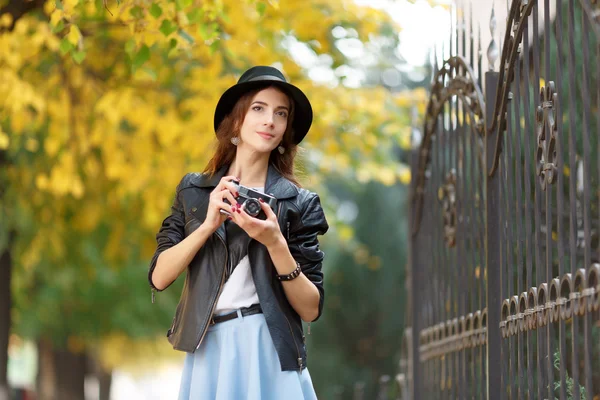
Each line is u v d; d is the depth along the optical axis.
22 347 22.11
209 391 4.21
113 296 16.92
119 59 9.71
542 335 4.50
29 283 16.03
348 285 19.89
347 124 10.30
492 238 5.32
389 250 19.94
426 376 7.03
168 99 9.60
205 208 4.29
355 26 9.83
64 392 21.36
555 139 4.36
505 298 5.17
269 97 4.28
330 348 19.86
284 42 10.12
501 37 5.70
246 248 4.20
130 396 63.69
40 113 9.52
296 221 4.26
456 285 6.12
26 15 9.03
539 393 4.51
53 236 13.26
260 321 4.19
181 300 4.32
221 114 4.39
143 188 10.47
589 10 3.82
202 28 6.18
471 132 5.72
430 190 6.89
